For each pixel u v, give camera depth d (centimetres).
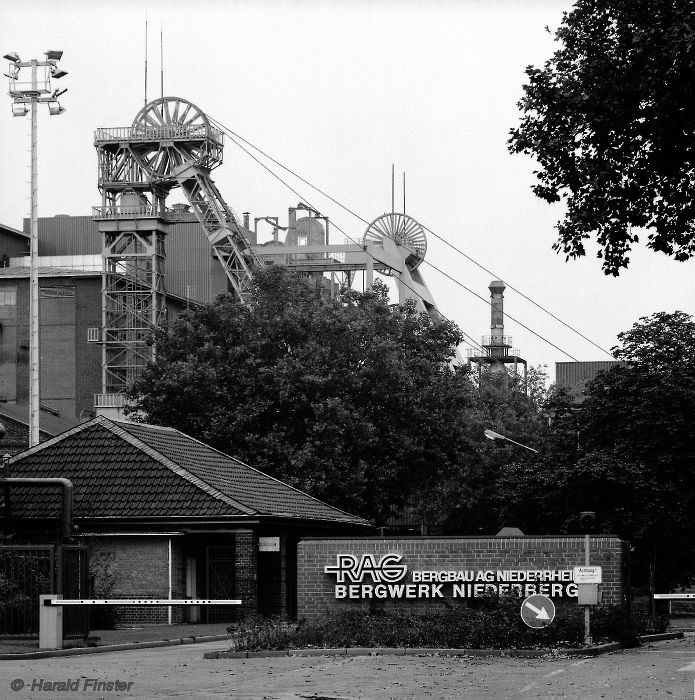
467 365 8306
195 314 7750
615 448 7050
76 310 13725
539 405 12738
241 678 2705
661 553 7112
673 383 6994
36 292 6738
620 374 7231
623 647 3550
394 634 3403
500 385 13562
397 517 8306
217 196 12650
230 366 7519
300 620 3831
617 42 3562
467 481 9569
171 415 7406
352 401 7581
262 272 7969
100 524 5125
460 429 7919
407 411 7750
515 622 3441
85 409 13550
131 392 7625
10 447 9250
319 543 4012
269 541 5112
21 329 13812
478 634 3353
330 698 2308
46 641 3428
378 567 3953
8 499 5003
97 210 12825
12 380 13788
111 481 5234
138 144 12675
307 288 8006
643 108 3544
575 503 7100
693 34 3319
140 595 5062
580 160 3619
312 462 7150
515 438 10675
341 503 7412
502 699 2261
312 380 7281
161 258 12862
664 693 2306
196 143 12650
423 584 3919
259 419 7406
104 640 3862
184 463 5362
